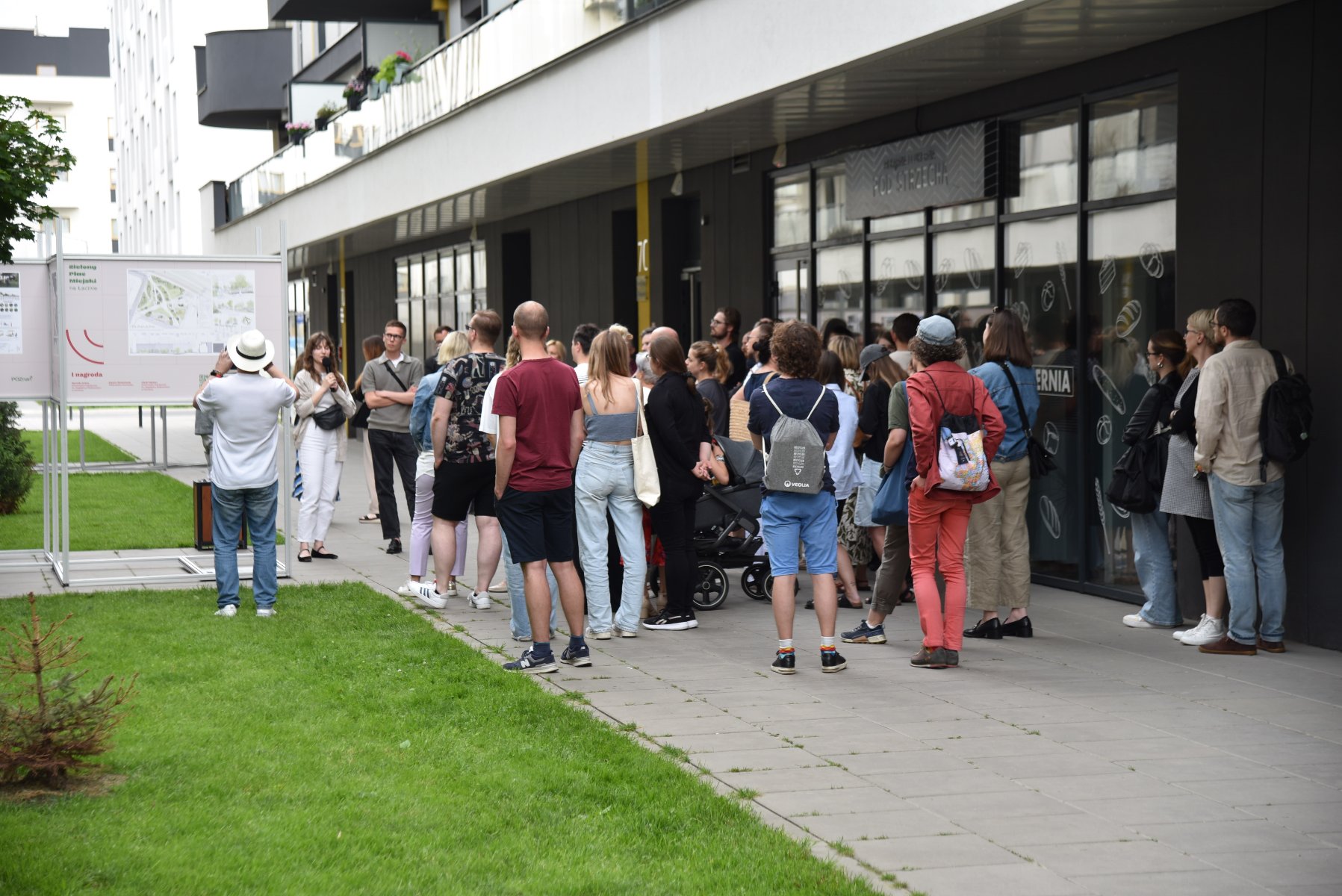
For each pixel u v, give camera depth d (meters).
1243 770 5.65
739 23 10.47
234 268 10.59
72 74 86.50
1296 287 7.95
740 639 8.43
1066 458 10.20
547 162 13.95
